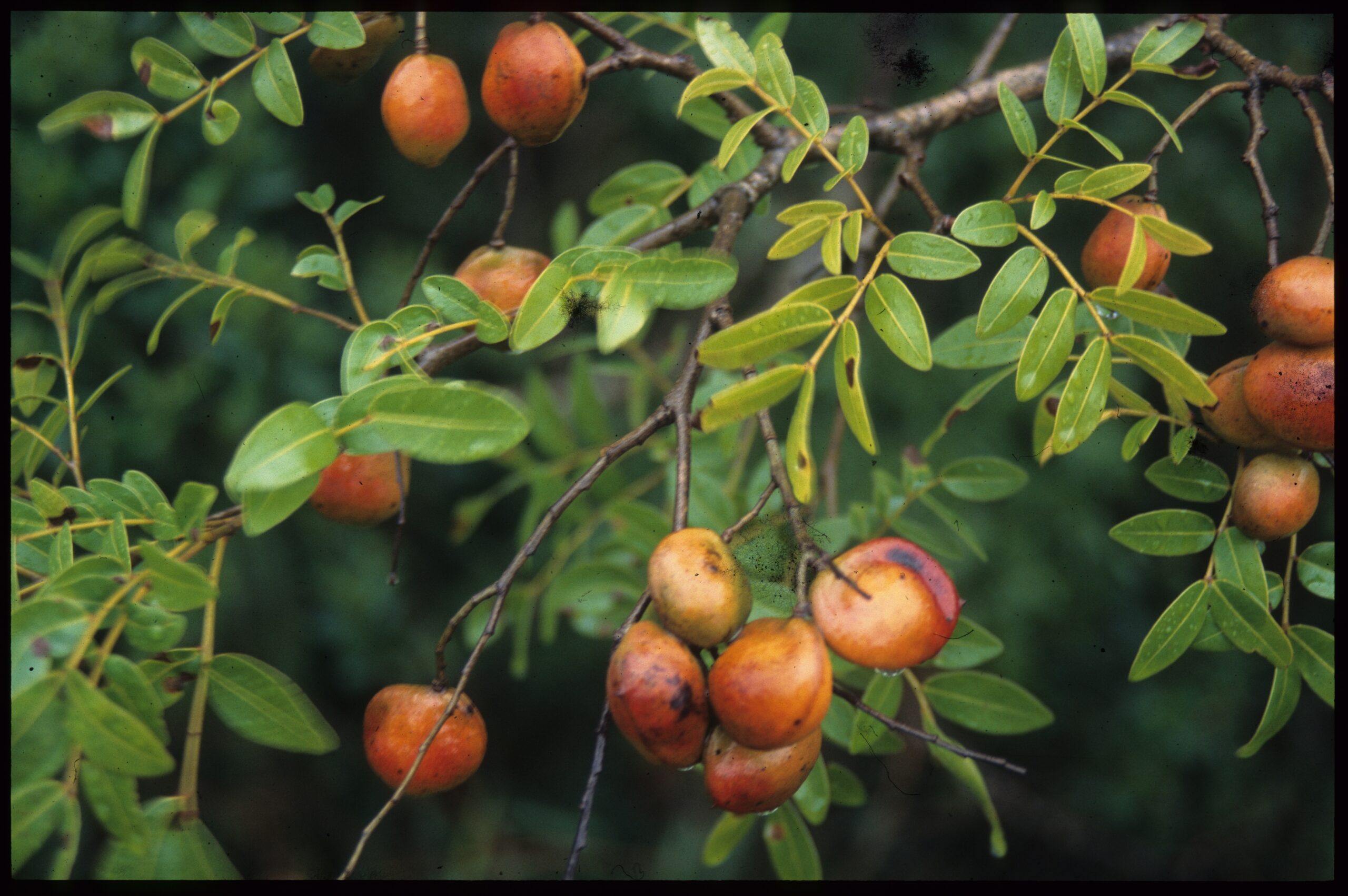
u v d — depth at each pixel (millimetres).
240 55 578
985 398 1341
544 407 879
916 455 670
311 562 1354
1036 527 1358
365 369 538
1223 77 1201
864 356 1331
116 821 495
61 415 586
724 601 511
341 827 1384
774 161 609
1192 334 537
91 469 1121
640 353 875
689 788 1483
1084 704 1474
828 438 1291
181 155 1226
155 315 1197
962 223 542
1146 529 571
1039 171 1236
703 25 547
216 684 522
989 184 1294
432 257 1431
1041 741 1501
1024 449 1350
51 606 500
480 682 1528
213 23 577
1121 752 1467
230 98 1235
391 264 1375
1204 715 1446
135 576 509
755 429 752
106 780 495
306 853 1312
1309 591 564
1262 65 579
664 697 511
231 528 550
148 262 588
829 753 1375
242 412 1211
